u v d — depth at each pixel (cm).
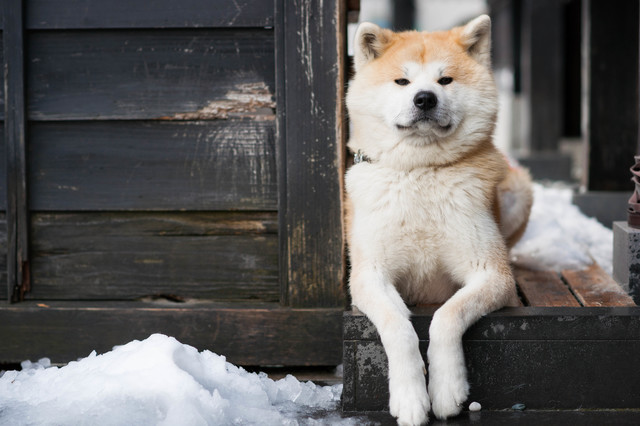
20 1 283
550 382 246
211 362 258
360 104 279
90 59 289
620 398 245
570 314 244
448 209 262
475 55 285
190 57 288
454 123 265
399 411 227
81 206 295
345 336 247
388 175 269
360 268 265
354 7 336
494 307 250
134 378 235
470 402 248
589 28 527
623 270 296
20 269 295
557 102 845
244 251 296
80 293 300
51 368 266
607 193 523
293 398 262
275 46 281
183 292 299
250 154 291
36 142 294
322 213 285
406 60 272
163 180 294
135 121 293
